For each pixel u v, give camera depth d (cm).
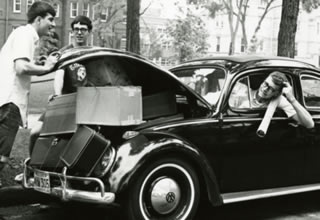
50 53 500
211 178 496
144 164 454
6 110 518
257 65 562
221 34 6788
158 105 516
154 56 5178
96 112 462
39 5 538
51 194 470
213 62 586
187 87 507
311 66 613
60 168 477
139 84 528
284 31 997
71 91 549
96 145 450
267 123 533
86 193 442
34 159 501
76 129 474
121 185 441
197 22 4359
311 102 597
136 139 462
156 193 470
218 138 516
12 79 518
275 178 557
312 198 669
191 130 501
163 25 6862
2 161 525
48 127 510
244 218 563
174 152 476
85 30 631
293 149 568
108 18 3762
